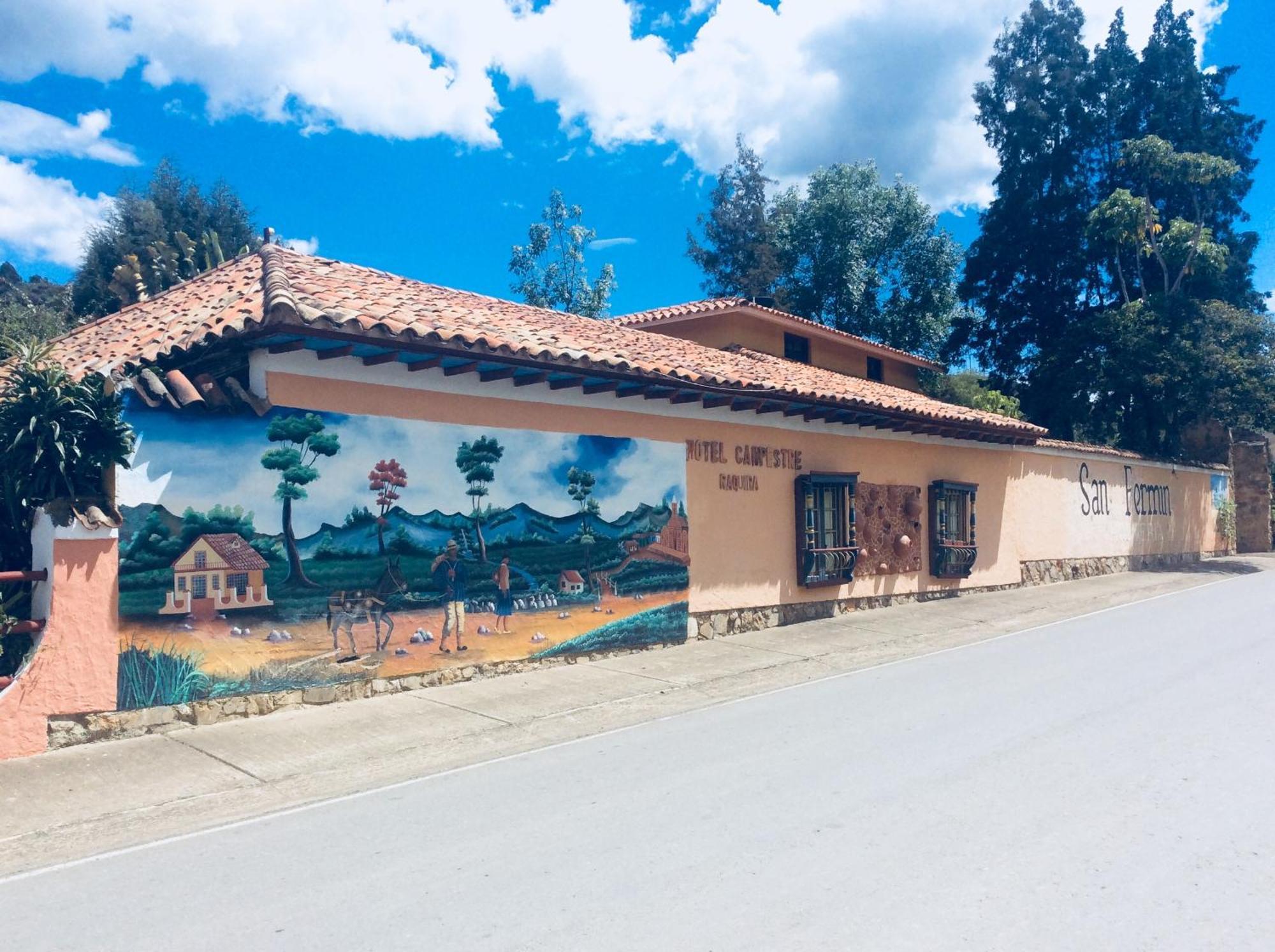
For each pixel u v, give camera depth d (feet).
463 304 38.78
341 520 30.01
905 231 112.16
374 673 30.66
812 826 17.28
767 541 46.44
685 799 19.34
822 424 49.85
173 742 24.90
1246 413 81.25
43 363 25.45
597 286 109.19
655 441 40.93
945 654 38.45
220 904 14.83
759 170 131.03
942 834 16.61
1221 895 13.91
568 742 25.23
